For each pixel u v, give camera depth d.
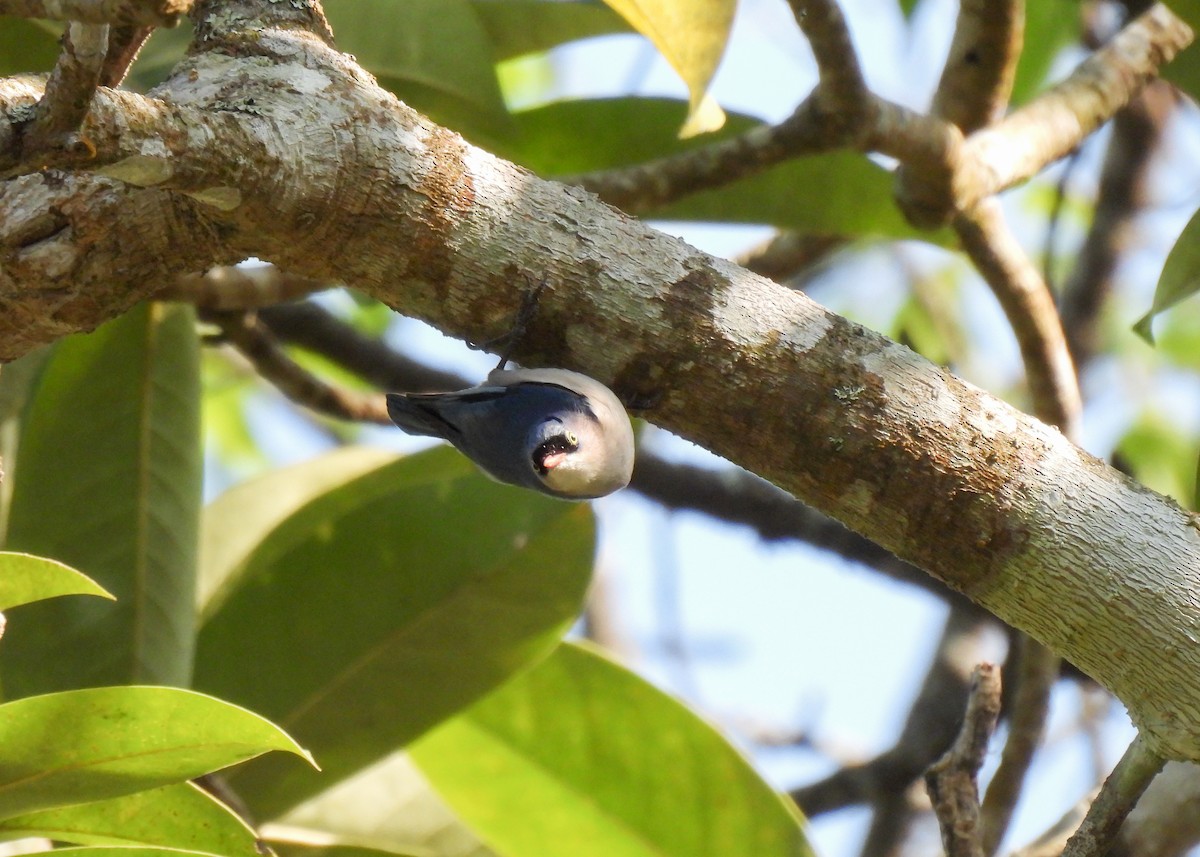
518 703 8.42
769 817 8.15
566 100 9.48
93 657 8.26
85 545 8.61
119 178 5.09
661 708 8.32
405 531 8.17
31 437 8.70
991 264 9.33
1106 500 5.82
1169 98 13.31
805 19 7.88
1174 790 7.66
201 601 10.31
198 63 5.85
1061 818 8.29
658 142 9.65
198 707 4.95
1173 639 5.64
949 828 7.00
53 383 8.76
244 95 5.68
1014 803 8.70
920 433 5.88
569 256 5.95
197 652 8.17
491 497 8.18
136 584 8.51
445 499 8.20
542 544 8.16
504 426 7.58
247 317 10.09
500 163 6.06
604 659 8.35
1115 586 5.72
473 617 8.11
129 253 5.74
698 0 6.24
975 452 5.86
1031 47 11.86
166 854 5.53
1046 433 5.98
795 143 8.64
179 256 5.82
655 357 6.00
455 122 9.22
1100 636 5.80
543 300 5.96
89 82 4.46
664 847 8.27
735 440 6.11
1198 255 7.75
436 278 5.97
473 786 8.50
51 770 5.08
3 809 5.21
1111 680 5.88
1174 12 7.52
